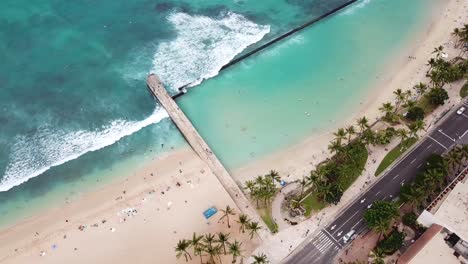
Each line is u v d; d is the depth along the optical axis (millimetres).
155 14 179750
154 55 164500
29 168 131875
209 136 140375
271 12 185375
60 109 146375
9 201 124625
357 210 121250
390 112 141375
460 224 109125
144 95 152500
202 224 118562
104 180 129875
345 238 115812
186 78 157750
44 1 180000
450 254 104688
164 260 112062
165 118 146000
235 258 111000
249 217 118500
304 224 118375
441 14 185500
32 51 162000
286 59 166625
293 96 153500
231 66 163000
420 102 148500
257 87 156125
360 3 192125
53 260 112062
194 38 171750
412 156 133250
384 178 127938
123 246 114812
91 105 148250
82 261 111938
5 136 138250
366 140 131750
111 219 120312
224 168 129750
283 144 138625
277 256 112500
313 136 140875
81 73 157000
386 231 114812
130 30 172375
